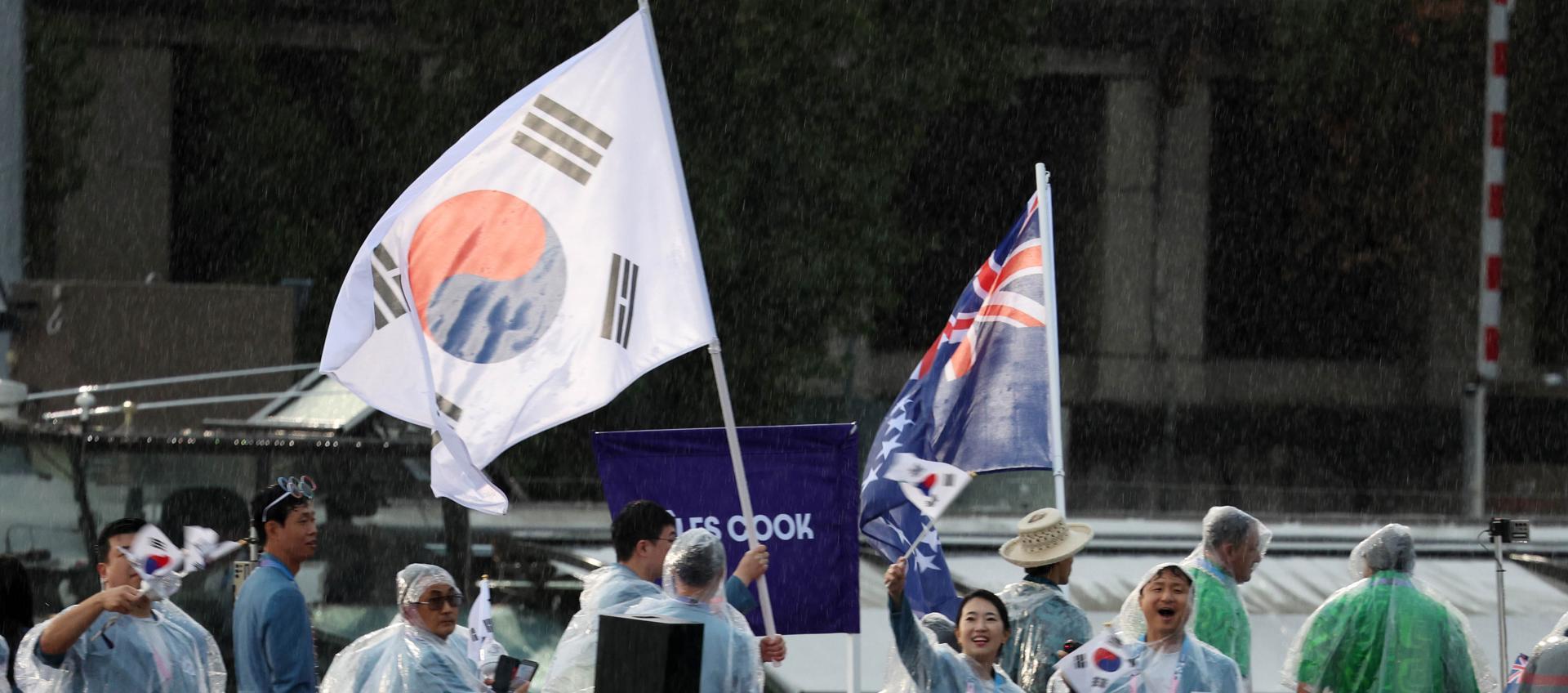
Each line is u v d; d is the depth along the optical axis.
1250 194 35.53
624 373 9.71
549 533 14.06
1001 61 26.83
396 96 27.00
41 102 28.33
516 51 25.66
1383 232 33.44
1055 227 35.91
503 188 9.88
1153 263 35.72
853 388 29.27
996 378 12.43
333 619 12.48
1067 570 11.03
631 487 10.34
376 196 27.48
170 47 30.27
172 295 18.75
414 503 12.65
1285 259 35.66
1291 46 32.31
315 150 28.00
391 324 9.70
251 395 14.35
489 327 9.74
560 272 9.81
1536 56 32.31
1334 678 11.81
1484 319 31.45
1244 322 35.78
